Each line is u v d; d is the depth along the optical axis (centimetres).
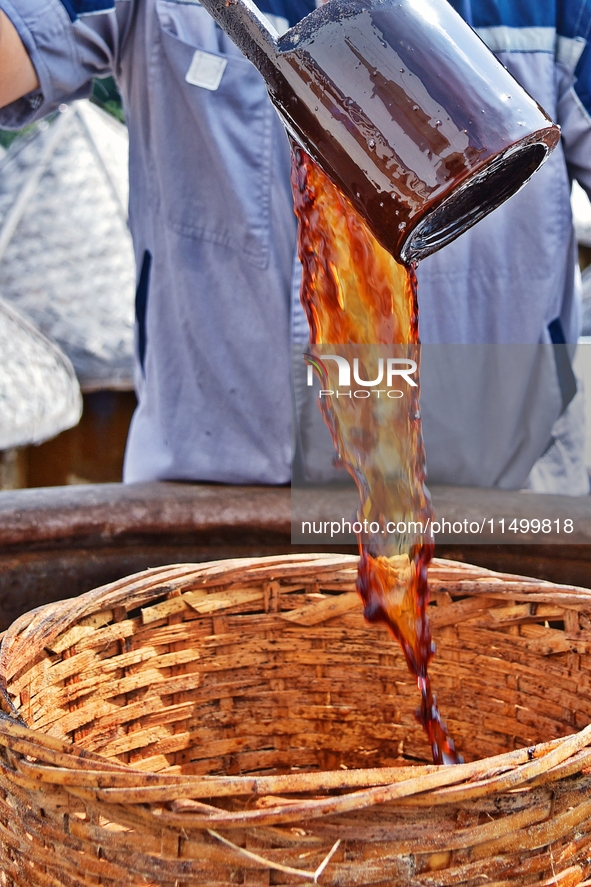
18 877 55
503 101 50
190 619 88
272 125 121
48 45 117
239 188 121
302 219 70
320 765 93
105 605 81
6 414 259
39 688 75
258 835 49
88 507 105
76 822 51
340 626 92
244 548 109
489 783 48
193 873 49
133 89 128
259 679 91
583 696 82
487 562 104
